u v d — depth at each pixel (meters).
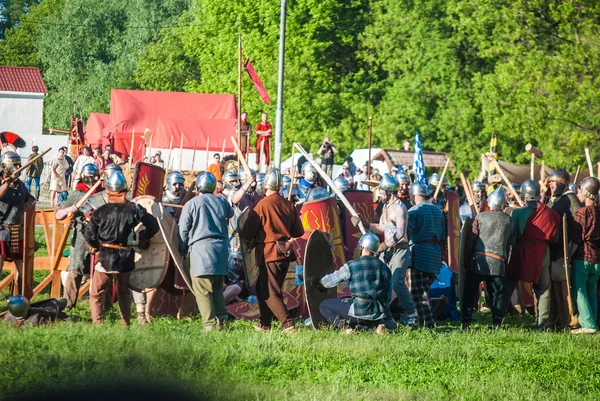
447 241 31.42
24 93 141.62
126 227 22.02
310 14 109.44
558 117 75.94
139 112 92.56
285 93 107.50
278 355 19.09
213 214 22.92
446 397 16.09
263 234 23.03
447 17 100.31
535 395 16.69
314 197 30.75
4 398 12.01
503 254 26.30
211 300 22.91
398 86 102.12
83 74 179.25
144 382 7.68
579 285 26.83
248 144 63.81
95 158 65.81
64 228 28.73
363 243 23.81
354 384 16.86
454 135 99.25
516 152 96.31
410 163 86.31
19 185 25.80
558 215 27.11
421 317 25.83
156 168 27.30
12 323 22.20
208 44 123.62
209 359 17.97
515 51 78.19
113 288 26.55
